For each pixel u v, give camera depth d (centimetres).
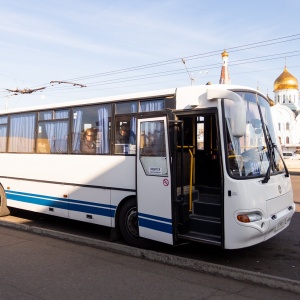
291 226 890
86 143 794
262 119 649
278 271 578
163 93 662
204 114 608
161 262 610
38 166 898
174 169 625
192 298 467
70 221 988
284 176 661
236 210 562
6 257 641
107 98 755
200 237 605
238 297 470
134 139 702
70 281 527
